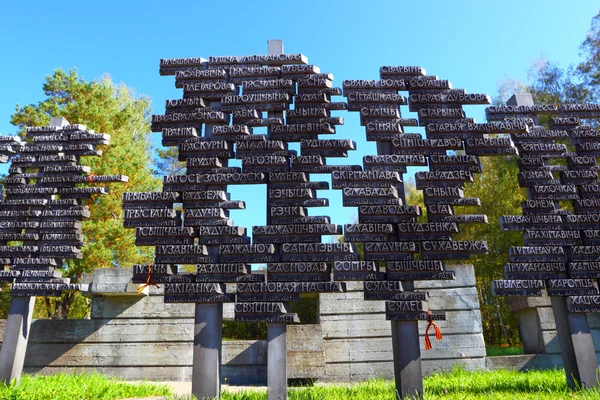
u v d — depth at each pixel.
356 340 9.59
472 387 6.41
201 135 6.41
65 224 7.05
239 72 6.56
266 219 5.91
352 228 5.71
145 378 9.38
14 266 6.91
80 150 7.46
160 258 5.80
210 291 5.58
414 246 5.66
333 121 6.23
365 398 5.57
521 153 6.39
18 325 6.67
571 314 5.76
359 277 5.58
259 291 5.55
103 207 15.90
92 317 9.77
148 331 9.67
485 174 18.91
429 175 5.96
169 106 6.44
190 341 9.62
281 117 6.38
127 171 16.50
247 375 9.30
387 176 5.92
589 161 6.31
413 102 6.38
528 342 10.44
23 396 5.59
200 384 5.40
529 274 5.84
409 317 5.42
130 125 24.92
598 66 17.53
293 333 9.07
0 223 7.05
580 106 6.55
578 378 5.56
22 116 17.33
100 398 5.81
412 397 5.22
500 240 16.73
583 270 5.81
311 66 6.48
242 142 6.20
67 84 18.25
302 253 5.67
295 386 8.73
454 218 5.81
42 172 7.35
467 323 9.76
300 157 6.04
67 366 9.41
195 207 5.97
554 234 5.96
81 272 16.06
